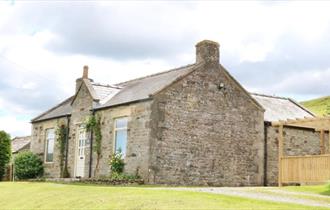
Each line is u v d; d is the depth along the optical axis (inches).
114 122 1087.6
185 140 1016.9
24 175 1323.8
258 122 1144.8
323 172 904.3
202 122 1047.6
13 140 1946.4
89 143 1148.5
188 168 1014.4
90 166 1136.8
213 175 1050.1
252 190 780.0
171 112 1005.2
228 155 1080.8
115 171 1043.3
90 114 1153.4
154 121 981.2
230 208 556.7
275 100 1360.7
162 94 997.2
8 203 764.0
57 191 792.3
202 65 1066.1
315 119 933.8
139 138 1004.6
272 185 1152.8
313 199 688.4
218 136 1069.8
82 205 643.5
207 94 1064.2
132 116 1032.2
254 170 1122.0
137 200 621.6
